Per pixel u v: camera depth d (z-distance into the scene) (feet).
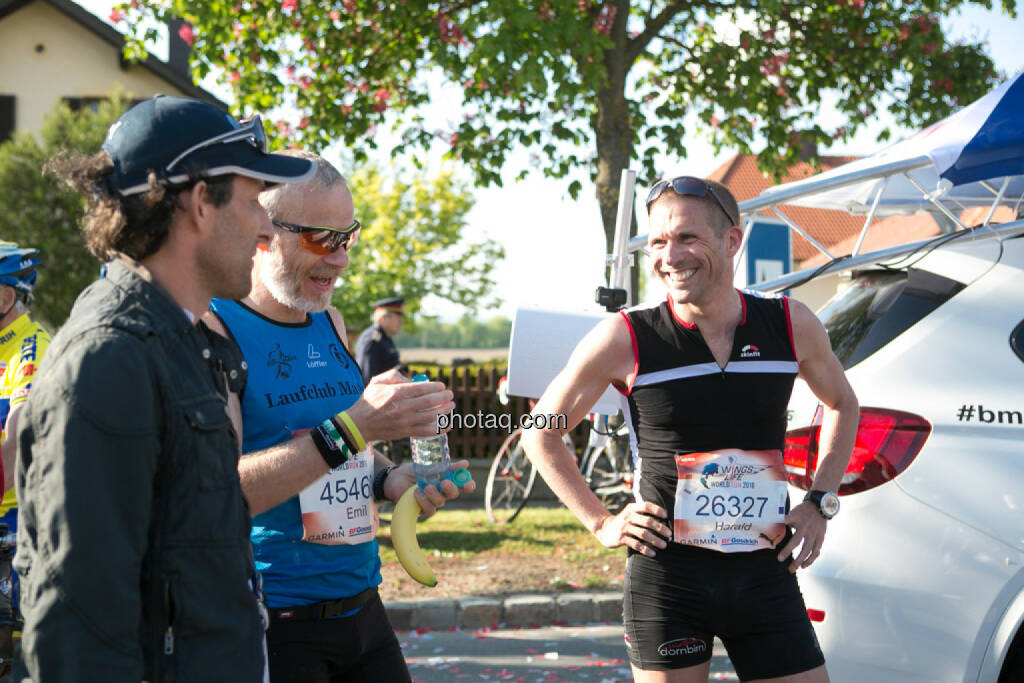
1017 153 12.96
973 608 9.57
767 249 22.12
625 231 15.70
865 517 10.01
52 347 4.79
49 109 66.39
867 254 12.23
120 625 4.42
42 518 4.44
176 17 27.27
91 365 4.53
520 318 13.53
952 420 10.09
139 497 4.55
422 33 27.07
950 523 9.77
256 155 5.34
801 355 8.34
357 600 7.59
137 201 5.02
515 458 33.06
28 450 4.70
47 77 66.44
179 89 66.90
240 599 5.01
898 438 10.11
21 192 54.24
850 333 11.32
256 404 7.29
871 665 9.83
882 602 9.81
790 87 29.66
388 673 7.86
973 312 10.61
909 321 10.81
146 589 4.77
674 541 8.04
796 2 28.25
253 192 5.40
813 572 10.11
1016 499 9.69
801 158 30.27
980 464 9.87
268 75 28.22
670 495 8.11
